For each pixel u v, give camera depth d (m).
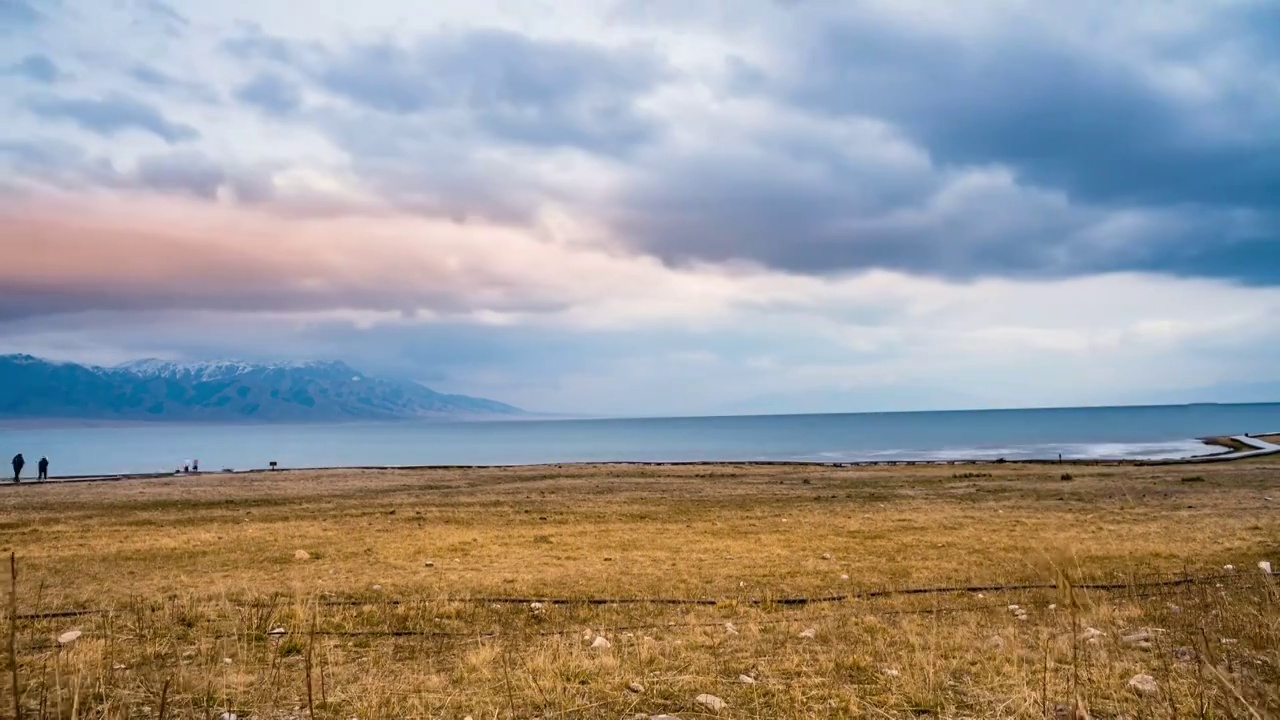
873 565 17.92
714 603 13.69
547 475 58.16
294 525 27.55
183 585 15.45
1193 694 6.56
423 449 191.00
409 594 14.38
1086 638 9.05
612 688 7.58
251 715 6.75
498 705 7.03
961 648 9.21
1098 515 28.36
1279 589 11.06
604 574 17.05
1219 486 40.84
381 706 6.90
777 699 7.14
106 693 7.00
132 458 154.25
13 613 4.91
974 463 68.38
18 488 46.91
